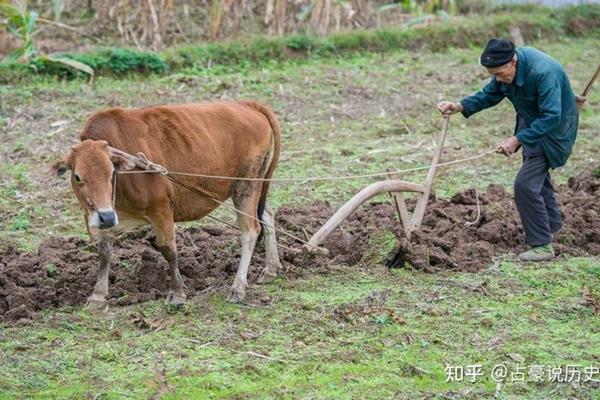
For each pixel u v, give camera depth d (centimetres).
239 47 2362
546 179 1298
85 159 1044
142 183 1100
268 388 934
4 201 1535
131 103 2025
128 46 2389
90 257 1267
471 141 1894
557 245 1312
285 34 2530
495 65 1223
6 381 935
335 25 2622
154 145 1123
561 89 1246
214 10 2400
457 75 2341
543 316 1109
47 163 1705
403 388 940
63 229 1444
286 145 1847
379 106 2112
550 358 1005
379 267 1252
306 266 1260
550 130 1221
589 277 1224
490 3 2933
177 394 916
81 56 2195
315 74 2292
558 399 925
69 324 1073
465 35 2645
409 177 1667
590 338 1055
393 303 1137
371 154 1789
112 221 1036
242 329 1066
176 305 1127
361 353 1012
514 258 1287
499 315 1105
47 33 2439
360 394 925
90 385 933
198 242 1338
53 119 1914
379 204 1494
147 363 984
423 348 1025
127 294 1164
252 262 1278
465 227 1354
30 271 1236
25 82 2127
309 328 1069
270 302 1146
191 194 1155
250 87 2167
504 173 1700
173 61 2280
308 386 939
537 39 2741
